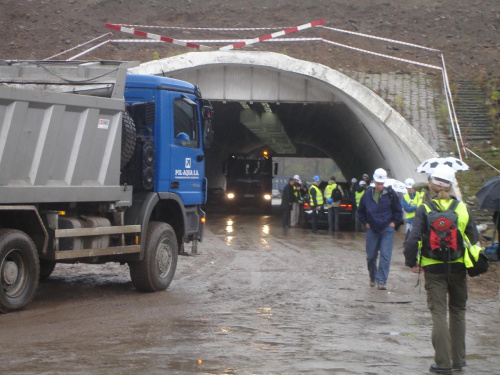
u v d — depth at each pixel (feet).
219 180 181.68
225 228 85.81
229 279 41.65
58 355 22.40
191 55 82.84
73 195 31.78
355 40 97.35
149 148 36.78
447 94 85.10
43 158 30.09
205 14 103.40
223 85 88.38
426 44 99.55
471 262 21.26
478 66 93.86
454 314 21.84
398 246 64.90
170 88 38.81
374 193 38.52
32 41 91.09
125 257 35.63
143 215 35.96
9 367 20.74
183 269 45.88
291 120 140.77
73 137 31.73
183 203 39.78
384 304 33.73
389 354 23.43
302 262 50.80
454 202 21.43
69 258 31.68
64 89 34.99
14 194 28.43
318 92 89.30
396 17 107.34
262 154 131.34
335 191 84.12
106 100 33.24
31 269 29.81
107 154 33.91
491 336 26.86
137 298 34.63
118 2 106.22
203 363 21.70
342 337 26.08
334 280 41.91
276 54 84.02
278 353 23.27
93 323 28.02
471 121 81.66
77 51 87.81
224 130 145.18
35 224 30.25
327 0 110.73
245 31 97.40
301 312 31.27
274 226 92.94
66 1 106.52
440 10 110.83
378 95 82.94
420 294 36.83
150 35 78.33
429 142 76.69
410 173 79.97
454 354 21.74
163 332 26.43
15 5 102.06
